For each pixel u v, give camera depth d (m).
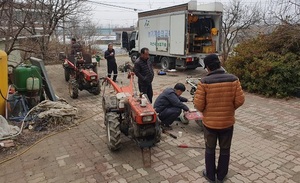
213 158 3.34
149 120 3.65
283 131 5.09
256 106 6.79
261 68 7.67
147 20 14.05
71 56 9.52
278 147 4.40
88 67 8.40
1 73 5.62
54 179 3.54
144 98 4.03
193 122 5.57
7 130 4.81
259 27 12.20
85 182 3.46
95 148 4.45
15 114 5.71
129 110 4.16
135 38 15.91
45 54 11.50
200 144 4.52
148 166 3.80
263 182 3.40
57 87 9.56
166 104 5.03
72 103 7.32
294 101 7.21
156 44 13.53
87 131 5.22
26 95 6.09
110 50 9.82
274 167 3.76
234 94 3.05
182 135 4.91
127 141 4.66
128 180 3.48
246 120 5.73
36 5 13.11
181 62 12.23
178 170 3.71
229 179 3.47
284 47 8.06
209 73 3.15
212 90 3.06
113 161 3.99
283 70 7.38
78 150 4.39
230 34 16.19
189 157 4.08
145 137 3.89
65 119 5.55
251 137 4.82
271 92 7.62
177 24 11.84
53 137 4.93
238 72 8.48
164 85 9.80
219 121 3.12
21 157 4.18
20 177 3.62
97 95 8.16
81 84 7.95
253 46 8.70
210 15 12.20
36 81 5.96
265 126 5.37
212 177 3.39
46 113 5.43
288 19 8.51
